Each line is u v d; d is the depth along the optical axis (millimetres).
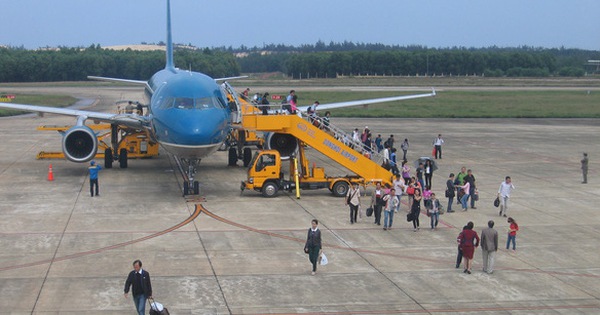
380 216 27312
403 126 67125
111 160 39031
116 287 18391
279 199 30922
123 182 34531
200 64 176750
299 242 23438
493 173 39281
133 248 22234
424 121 73188
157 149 41312
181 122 29234
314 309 17062
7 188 32375
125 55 179875
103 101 93438
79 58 167500
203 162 42375
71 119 70125
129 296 17688
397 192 29750
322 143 32219
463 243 20188
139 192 31875
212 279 19266
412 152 47625
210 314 16594
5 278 19016
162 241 23156
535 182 36469
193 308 16969
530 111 84938
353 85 140375
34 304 17016
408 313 16922
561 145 53156
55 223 25453
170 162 41938
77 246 22359
